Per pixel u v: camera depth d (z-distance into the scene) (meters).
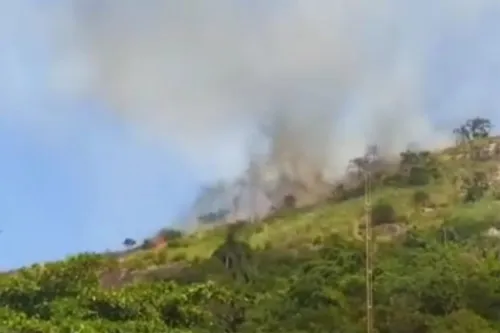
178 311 76.69
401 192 153.12
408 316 79.12
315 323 79.69
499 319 81.50
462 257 98.69
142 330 69.94
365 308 81.69
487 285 83.94
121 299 72.88
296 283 88.19
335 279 89.25
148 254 138.88
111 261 128.75
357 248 106.50
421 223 132.88
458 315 78.12
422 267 92.44
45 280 71.88
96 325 66.69
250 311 82.81
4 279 73.81
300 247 127.00
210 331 76.56
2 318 63.31
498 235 119.69
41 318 68.00
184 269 121.50
